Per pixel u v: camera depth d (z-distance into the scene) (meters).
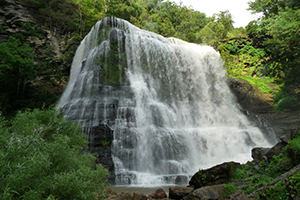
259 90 30.95
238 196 5.50
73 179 4.09
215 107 26.45
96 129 14.23
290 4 27.64
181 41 31.50
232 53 36.94
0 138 4.00
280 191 4.42
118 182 12.32
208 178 7.63
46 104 26.77
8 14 30.95
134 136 15.64
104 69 19.95
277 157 6.35
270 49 33.41
